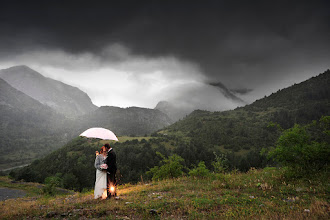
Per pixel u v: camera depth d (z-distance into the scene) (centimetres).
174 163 1155
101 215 509
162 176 1133
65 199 798
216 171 1075
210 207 521
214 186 768
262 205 508
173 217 468
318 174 712
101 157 686
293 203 514
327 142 747
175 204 564
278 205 510
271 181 743
